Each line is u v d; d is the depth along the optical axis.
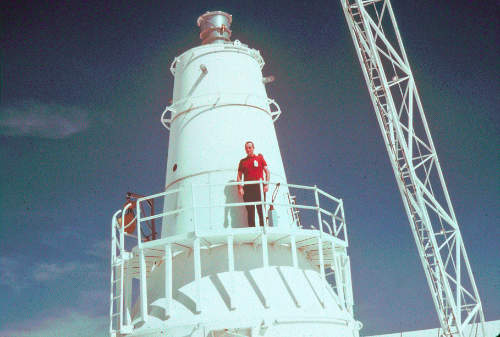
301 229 15.97
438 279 24.31
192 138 18.50
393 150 25.33
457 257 24.23
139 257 16.05
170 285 15.17
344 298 18.16
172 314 15.02
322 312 15.60
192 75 19.61
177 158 18.62
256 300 15.05
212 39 21.14
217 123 18.47
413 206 24.89
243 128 18.53
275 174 18.52
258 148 18.50
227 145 18.09
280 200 18.17
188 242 15.69
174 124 19.53
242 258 15.92
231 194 17.27
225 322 14.56
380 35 25.66
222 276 15.57
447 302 24.05
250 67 19.92
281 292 15.48
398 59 25.55
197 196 17.48
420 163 24.97
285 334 14.82
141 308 15.33
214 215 17.00
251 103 19.16
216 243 16.14
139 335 15.16
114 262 16.94
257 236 15.71
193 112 18.92
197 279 14.89
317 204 16.62
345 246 17.80
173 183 18.36
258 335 14.55
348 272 18.34
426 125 24.98
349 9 25.94
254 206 16.41
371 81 25.61
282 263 16.31
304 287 16.05
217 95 18.91
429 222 24.48
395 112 24.95
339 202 18.12
